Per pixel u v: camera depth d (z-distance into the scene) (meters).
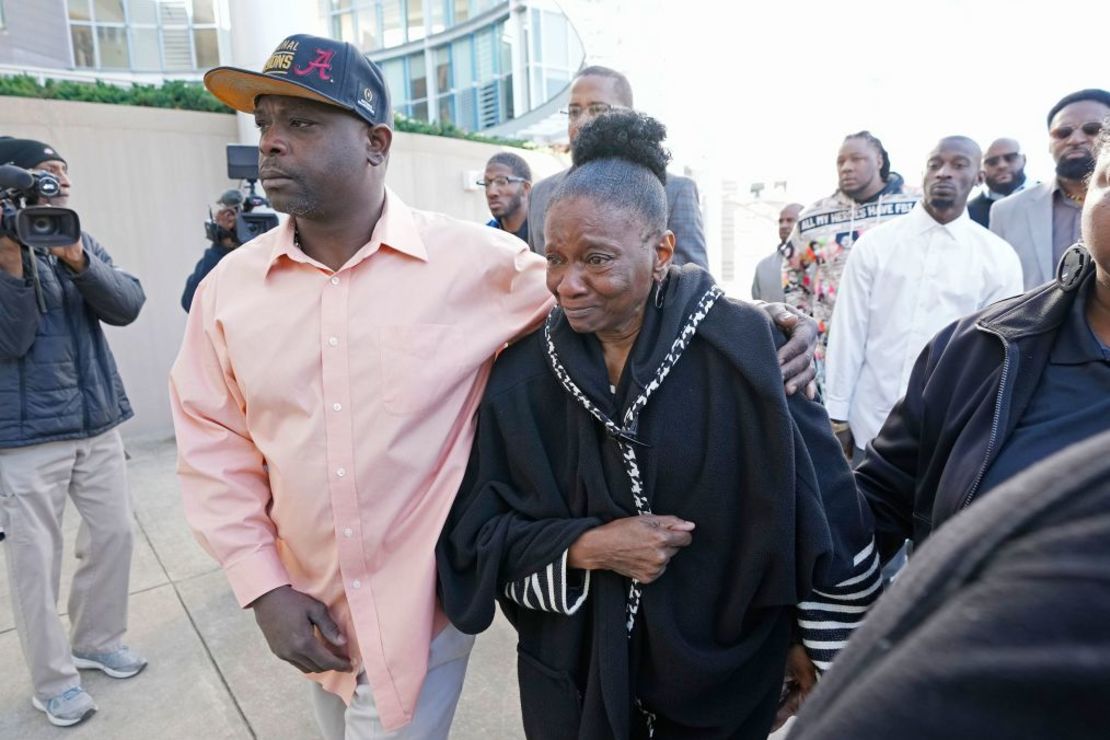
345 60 1.26
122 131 5.55
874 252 2.78
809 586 1.09
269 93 1.26
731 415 1.08
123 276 2.53
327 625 1.35
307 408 1.32
